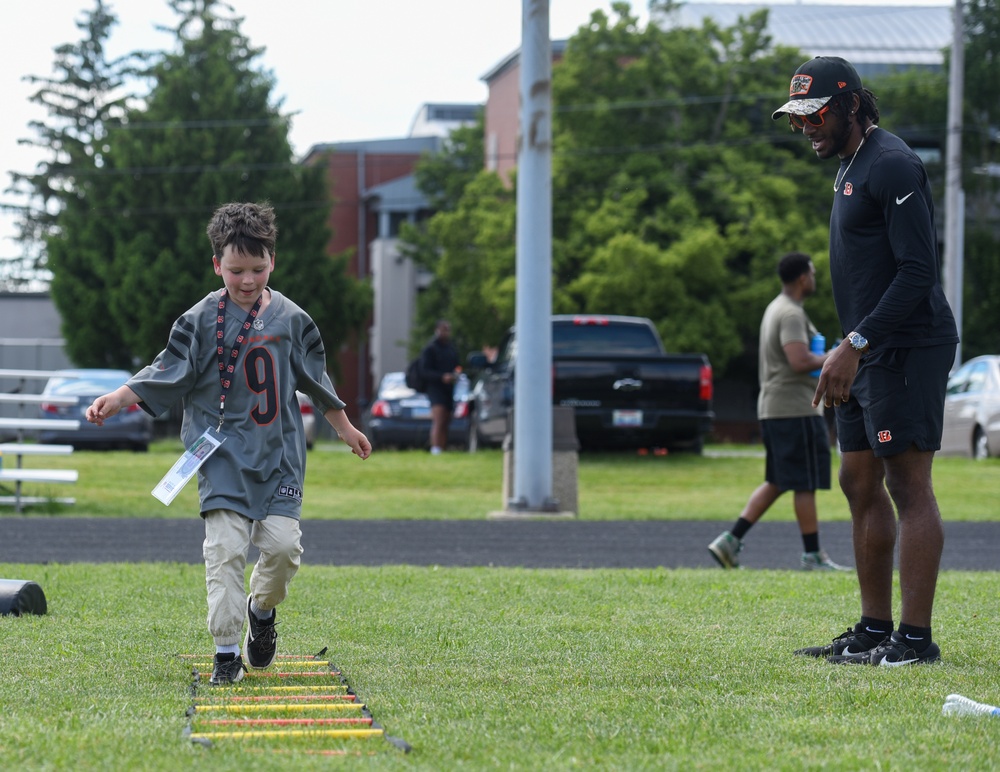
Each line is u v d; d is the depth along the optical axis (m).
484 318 71.88
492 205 70.44
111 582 12.47
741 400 76.06
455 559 15.95
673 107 66.50
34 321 81.19
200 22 81.06
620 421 32.28
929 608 8.70
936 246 8.77
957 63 52.66
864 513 9.10
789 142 68.00
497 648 9.08
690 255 59.16
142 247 74.25
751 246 61.38
